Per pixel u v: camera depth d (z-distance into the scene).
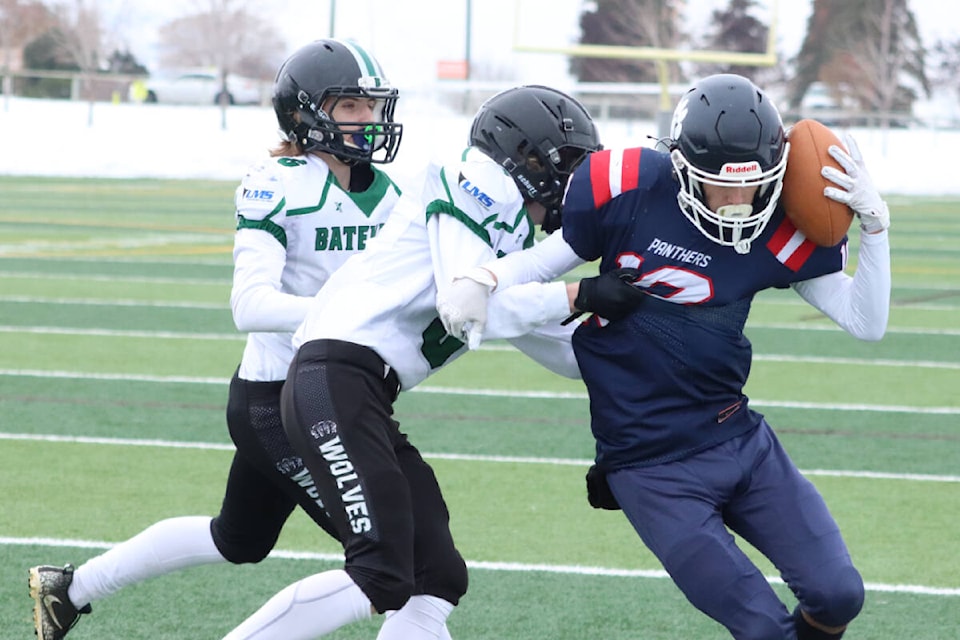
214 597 15.75
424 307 11.62
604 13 95.94
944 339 35.59
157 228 61.38
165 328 35.03
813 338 35.53
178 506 19.36
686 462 11.45
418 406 26.41
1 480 20.52
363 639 14.59
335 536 12.87
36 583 13.46
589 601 15.78
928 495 20.59
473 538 18.16
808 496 11.55
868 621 15.28
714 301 11.30
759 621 10.84
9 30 171.75
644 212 11.22
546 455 22.72
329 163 13.03
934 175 99.38
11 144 104.50
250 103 139.50
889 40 156.00
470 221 11.31
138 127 111.81
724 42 97.19
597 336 11.62
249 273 12.32
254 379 12.68
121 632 14.59
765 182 10.65
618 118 112.12
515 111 11.79
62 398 26.42
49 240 55.50
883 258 11.20
